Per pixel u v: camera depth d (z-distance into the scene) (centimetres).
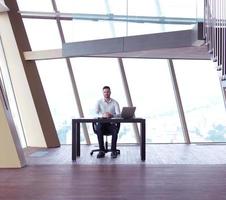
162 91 1109
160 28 975
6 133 654
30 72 1025
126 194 444
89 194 443
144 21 985
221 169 626
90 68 1086
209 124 1114
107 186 488
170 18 965
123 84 1095
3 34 1012
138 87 1101
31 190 464
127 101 1098
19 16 1012
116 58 1088
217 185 496
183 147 1002
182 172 595
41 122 1034
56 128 1087
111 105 827
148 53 930
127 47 837
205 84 1107
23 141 1070
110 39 861
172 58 1077
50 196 433
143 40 811
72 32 1048
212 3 629
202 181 521
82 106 1090
